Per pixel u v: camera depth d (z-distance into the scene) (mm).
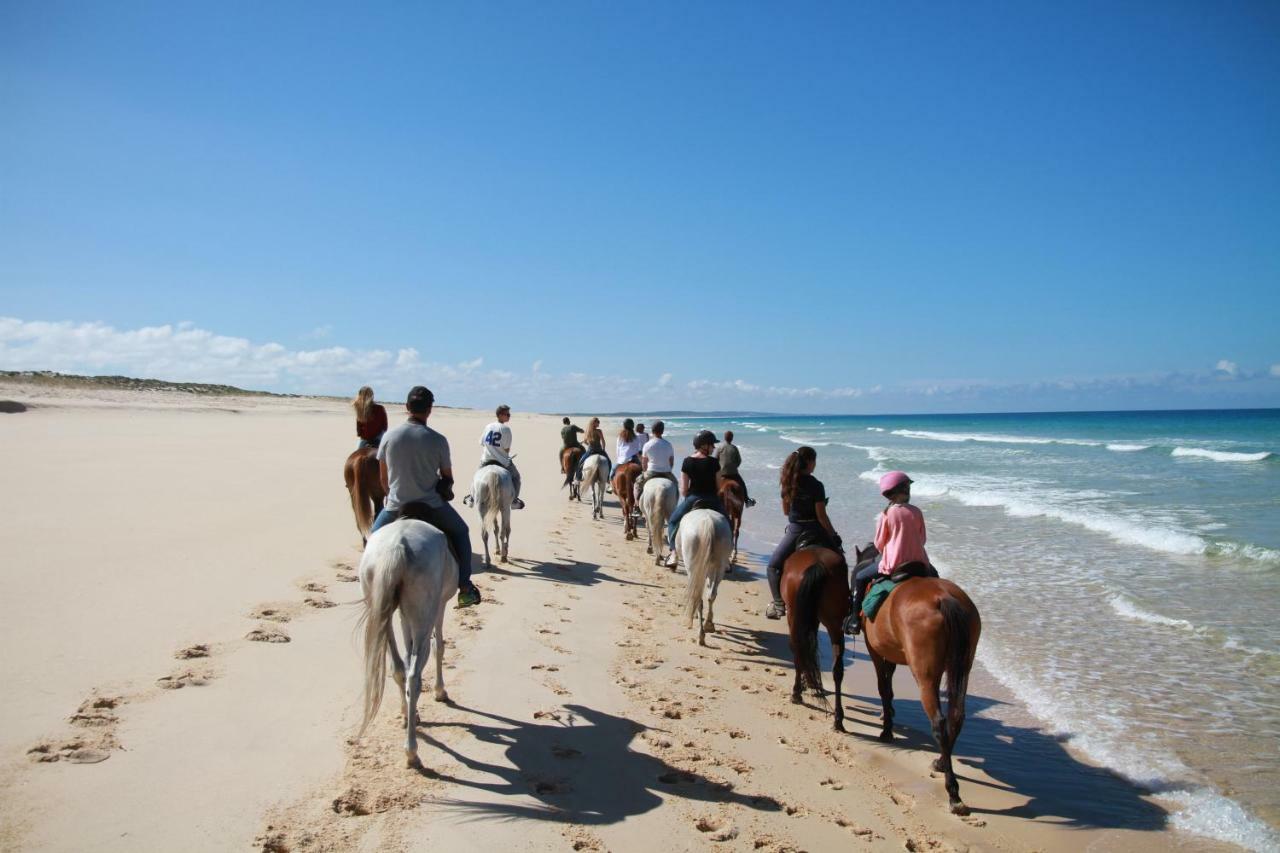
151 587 8633
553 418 109062
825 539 7672
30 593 8062
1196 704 7492
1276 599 11102
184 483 16734
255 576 9508
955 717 5215
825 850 4746
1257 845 5098
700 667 8094
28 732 5172
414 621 5199
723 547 8633
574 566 12508
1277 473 27906
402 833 4426
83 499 13875
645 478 12914
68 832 4141
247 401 66688
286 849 4176
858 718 7176
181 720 5562
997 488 24672
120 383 62562
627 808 4984
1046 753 6461
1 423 30625
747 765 5820
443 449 6305
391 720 5961
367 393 10258
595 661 7859
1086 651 9062
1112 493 22672
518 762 5445
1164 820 5410
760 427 118438
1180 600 11094
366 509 9586
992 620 10273
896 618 5613
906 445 54812
